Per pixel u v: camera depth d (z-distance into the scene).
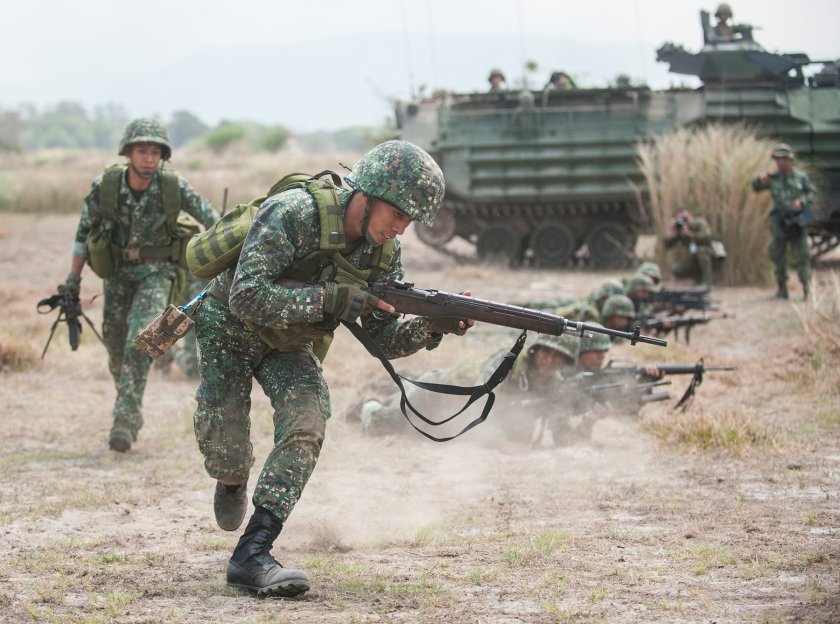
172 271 8.66
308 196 4.96
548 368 8.73
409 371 11.95
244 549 5.05
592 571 5.46
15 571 5.45
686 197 19.83
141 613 4.75
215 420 5.25
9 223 31.31
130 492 7.39
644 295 13.96
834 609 4.70
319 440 5.09
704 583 5.23
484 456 8.57
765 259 19.56
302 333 5.08
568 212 23.12
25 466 8.18
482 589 5.16
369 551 5.95
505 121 22.73
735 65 22.16
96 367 12.39
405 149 4.94
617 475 7.86
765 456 8.32
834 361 12.10
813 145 22.05
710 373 12.15
